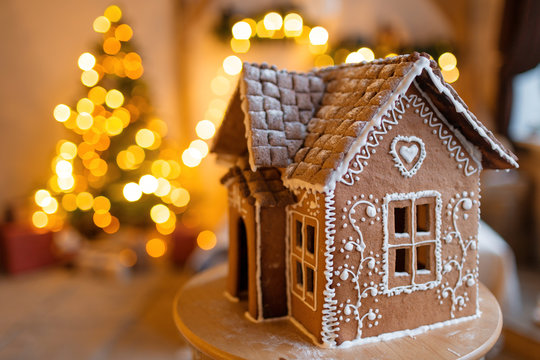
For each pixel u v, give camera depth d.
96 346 2.45
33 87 3.56
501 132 3.76
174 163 4.00
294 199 1.33
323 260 1.19
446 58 4.07
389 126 1.20
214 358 1.21
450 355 1.15
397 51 4.17
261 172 1.39
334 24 4.36
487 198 3.52
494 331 1.29
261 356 1.17
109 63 3.51
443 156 1.29
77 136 3.73
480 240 2.43
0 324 2.68
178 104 4.77
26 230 3.46
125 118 3.56
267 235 1.38
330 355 1.17
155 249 3.94
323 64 4.20
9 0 3.31
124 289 3.25
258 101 1.32
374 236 1.23
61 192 3.48
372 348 1.21
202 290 1.64
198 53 4.66
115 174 3.61
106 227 3.89
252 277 1.40
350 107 1.24
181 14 4.64
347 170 1.17
